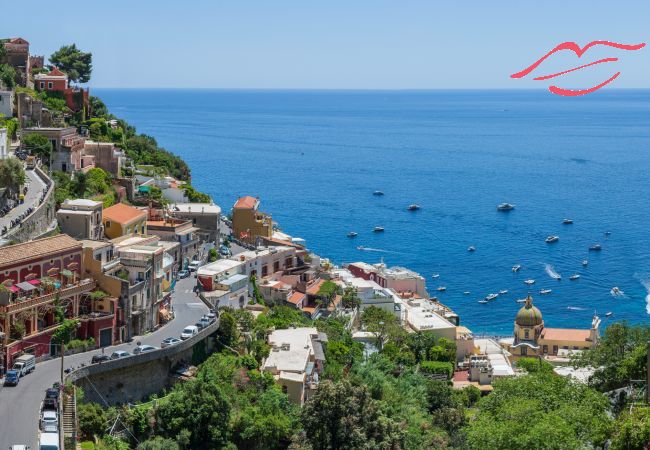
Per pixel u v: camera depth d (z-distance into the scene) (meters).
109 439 128.12
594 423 129.88
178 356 153.00
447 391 186.62
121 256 167.75
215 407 137.75
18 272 144.00
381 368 189.50
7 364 134.38
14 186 188.88
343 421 136.88
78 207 191.12
